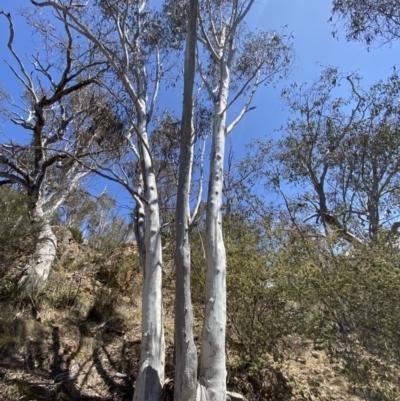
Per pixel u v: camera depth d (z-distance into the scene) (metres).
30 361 6.40
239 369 6.65
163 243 9.84
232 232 8.26
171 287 9.32
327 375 6.91
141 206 7.34
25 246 7.54
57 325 7.52
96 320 8.33
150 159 6.92
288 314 6.43
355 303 5.43
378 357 5.23
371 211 12.91
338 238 7.14
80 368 6.67
